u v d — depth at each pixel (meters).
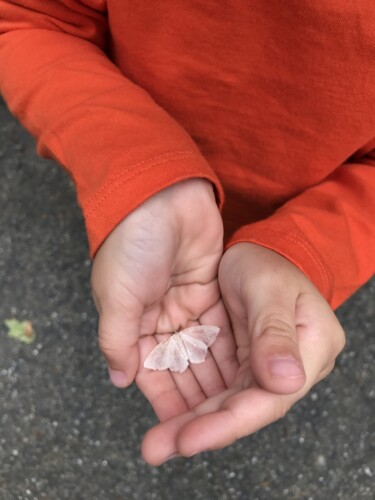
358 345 0.40
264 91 0.22
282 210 0.23
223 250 0.21
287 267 0.18
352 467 0.38
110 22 0.23
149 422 0.38
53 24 0.23
